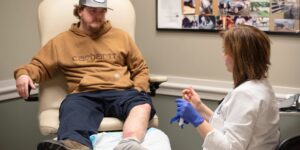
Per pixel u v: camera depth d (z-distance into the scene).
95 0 2.25
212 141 1.52
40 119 2.19
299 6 2.45
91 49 2.35
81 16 2.34
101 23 2.34
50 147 1.82
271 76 2.61
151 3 2.89
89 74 2.28
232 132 1.51
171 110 2.96
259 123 1.51
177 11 2.81
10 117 2.77
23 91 2.09
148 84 2.40
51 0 2.51
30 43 2.87
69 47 2.33
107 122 2.10
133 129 1.92
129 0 2.80
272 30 2.55
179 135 2.97
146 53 2.99
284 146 1.55
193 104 1.88
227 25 2.66
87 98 2.20
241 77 1.58
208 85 2.79
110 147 1.90
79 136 1.88
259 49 1.54
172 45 2.88
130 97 2.17
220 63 2.74
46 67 2.29
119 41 2.42
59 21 2.46
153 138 1.97
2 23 2.67
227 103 1.58
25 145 2.90
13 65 2.77
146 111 2.06
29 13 2.84
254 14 2.58
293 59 2.53
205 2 2.70
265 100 1.50
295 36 2.50
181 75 2.89
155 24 2.91
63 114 2.05
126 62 2.45
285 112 1.79
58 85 2.39
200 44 2.78
